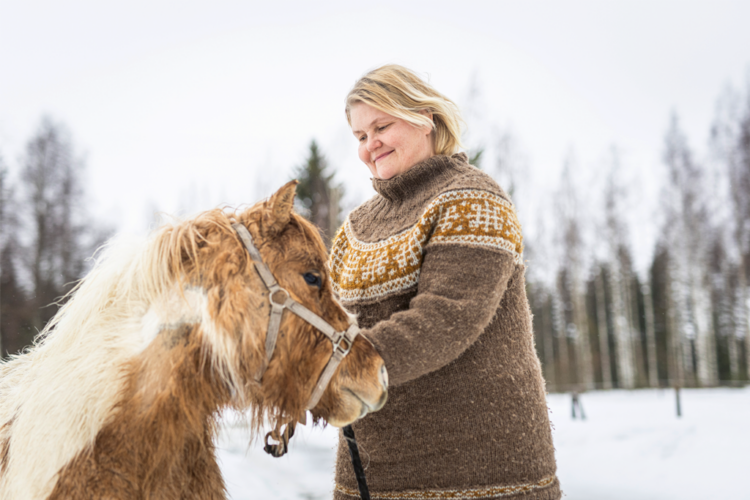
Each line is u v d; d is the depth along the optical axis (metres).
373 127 1.64
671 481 4.88
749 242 21.52
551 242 24.95
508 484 1.35
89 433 1.11
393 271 1.47
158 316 1.17
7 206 18.34
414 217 1.51
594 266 29.02
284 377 1.16
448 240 1.32
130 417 1.12
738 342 26.23
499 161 19.88
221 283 1.14
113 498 1.08
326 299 1.23
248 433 1.27
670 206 22.86
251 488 4.18
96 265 1.32
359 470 1.33
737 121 21.75
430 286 1.29
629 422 8.07
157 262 1.19
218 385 1.18
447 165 1.57
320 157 16.64
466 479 1.36
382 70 1.65
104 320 1.23
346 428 1.36
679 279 22.84
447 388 1.40
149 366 1.15
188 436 1.18
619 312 22.78
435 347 1.20
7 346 16.89
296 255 1.21
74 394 1.14
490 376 1.40
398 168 1.64
